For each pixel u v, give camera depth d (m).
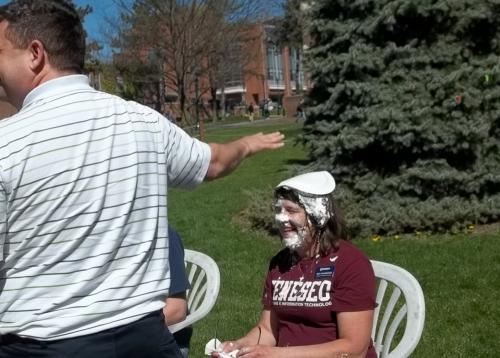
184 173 2.34
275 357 2.98
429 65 8.59
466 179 8.33
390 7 8.47
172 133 2.29
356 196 8.90
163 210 2.19
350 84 8.88
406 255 7.37
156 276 2.13
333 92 9.12
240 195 12.49
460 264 6.89
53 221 1.97
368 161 9.03
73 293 1.99
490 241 7.57
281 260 3.29
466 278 6.47
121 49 23.97
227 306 6.34
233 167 2.53
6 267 2.00
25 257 1.98
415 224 8.12
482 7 8.27
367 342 3.04
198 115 25.70
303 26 10.60
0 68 2.11
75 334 1.99
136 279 2.07
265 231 9.35
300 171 9.66
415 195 8.62
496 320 5.47
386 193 8.70
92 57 22.47
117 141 2.09
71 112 2.05
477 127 8.15
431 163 8.45
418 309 3.22
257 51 37.28
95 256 2.01
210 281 3.83
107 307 2.01
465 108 8.32
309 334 3.11
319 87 9.93
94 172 2.03
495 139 8.52
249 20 26.41
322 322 3.08
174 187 2.42
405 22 8.73
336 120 9.46
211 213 10.95
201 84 33.34
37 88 2.09
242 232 9.46
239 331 5.68
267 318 3.32
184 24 22.69
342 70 9.03
